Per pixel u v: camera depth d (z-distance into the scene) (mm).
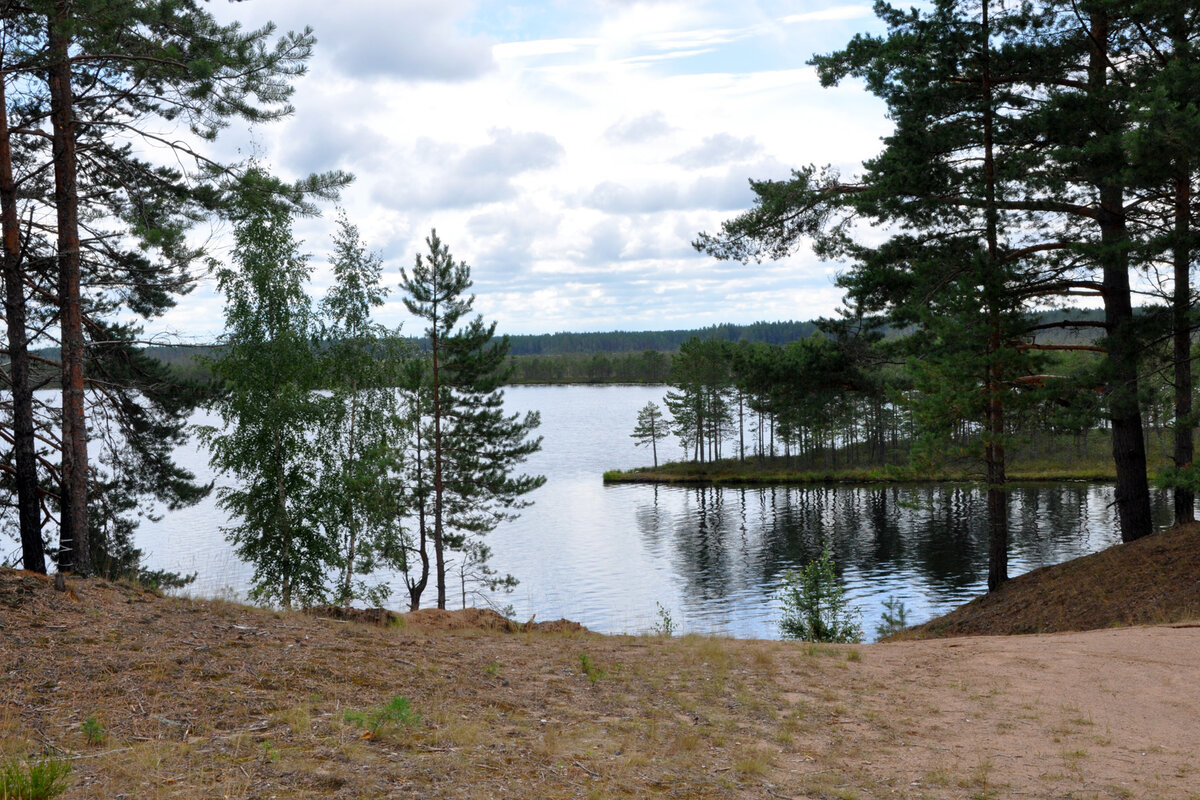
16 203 14656
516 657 9445
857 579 47188
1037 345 20781
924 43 20422
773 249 23938
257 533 17797
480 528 39156
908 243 22500
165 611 8672
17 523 20688
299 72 14773
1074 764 6828
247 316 17438
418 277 36469
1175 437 20766
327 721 6059
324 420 17766
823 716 8047
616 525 70125
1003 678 9906
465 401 37688
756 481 89938
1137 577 17266
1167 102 15438
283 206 15250
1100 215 20328
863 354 23828
